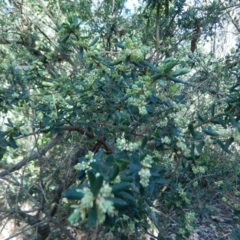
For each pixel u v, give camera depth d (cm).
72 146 196
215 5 288
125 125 160
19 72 207
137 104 143
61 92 171
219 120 143
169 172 185
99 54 174
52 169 215
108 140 197
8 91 187
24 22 270
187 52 245
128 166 108
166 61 127
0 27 267
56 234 204
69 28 144
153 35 262
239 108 135
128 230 150
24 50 250
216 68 213
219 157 224
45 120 168
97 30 257
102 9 273
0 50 269
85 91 164
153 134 161
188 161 161
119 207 79
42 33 254
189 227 155
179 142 143
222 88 213
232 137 137
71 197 78
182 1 268
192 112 217
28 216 185
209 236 303
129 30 262
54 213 200
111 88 159
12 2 270
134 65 154
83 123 175
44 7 253
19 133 155
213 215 349
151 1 227
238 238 131
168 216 181
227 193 232
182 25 286
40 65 213
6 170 154
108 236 186
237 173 191
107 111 172
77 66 215
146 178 101
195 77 229
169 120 155
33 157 176
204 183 245
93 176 76
